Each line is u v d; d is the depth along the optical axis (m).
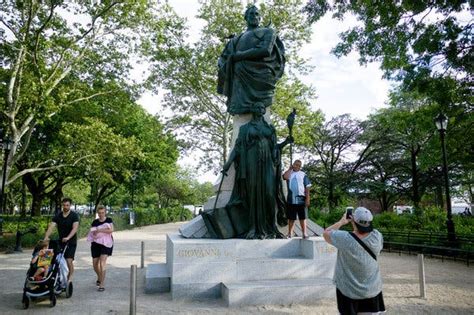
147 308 6.96
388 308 7.11
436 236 15.72
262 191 8.74
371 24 14.03
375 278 4.19
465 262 13.36
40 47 18.69
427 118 17.06
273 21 24.98
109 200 67.88
